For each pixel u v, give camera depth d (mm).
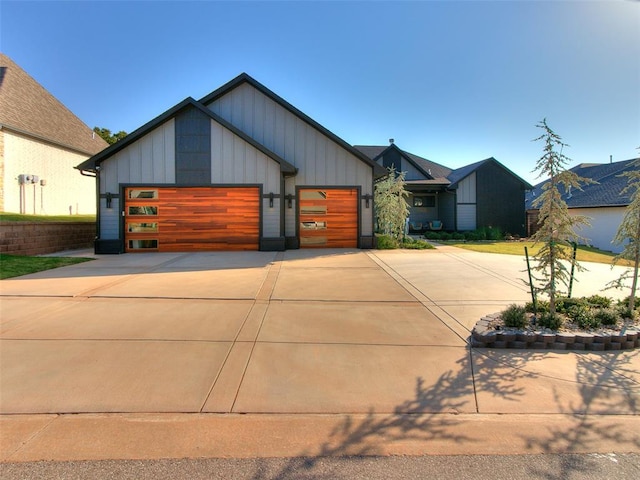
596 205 19234
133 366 3584
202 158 12000
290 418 2846
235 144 12055
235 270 8398
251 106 13047
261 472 2266
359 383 3363
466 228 21438
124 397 3064
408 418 2875
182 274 7875
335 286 6855
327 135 12883
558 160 4715
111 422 2748
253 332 4496
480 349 4121
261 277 7594
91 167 11695
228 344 4129
